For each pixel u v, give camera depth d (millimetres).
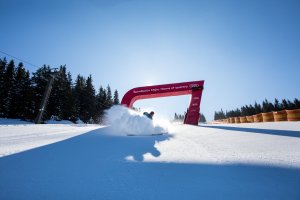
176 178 2178
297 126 7695
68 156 3408
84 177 2281
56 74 22531
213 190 1838
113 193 1828
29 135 6828
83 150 3980
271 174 2152
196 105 13562
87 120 50625
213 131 6980
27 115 36844
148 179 2174
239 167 2457
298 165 2379
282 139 4277
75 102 46000
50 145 4641
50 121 39219
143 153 3582
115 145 4629
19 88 38688
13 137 6262
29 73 39781
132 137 6473
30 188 1973
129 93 13453
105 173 2420
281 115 16547
